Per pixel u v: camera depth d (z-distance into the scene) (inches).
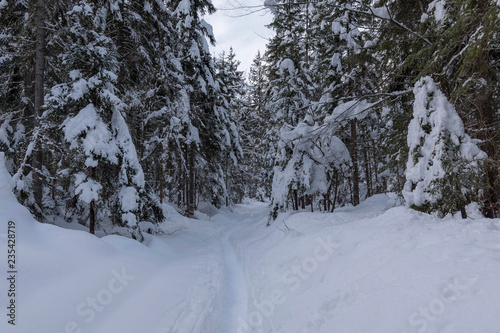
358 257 163.9
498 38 179.2
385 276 127.2
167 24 585.6
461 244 122.1
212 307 181.5
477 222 142.1
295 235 285.4
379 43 305.0
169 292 206.2
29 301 137.4
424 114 203.5
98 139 319.0
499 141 216.7
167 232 528.1
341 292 140.6
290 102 554.6
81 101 326.6
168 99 605.9
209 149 833.5
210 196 989.2
